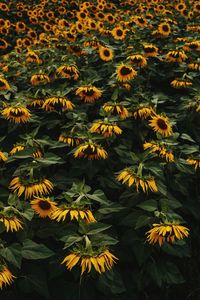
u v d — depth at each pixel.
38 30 12.35
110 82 5.57
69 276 3.31
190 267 4.09
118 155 4.41
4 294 3.09
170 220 3.11
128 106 5.00
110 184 4.02
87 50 7.16
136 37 7.52
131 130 4.77
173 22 9.59
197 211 4.14
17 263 2.72
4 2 15.58
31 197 3.52
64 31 9.02
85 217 3.05
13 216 2.91
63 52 7.07
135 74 5.45
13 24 12.73
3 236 3.21
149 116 4.69
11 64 6.83
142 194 3.65
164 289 3.70
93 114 5.29
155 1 12.53
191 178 4.27
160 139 4.05
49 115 5.01
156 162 3.75
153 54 6.66
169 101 5.88
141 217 3.33
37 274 3.10
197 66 6.12
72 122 4.36
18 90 6.12
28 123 4.82
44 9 14.28
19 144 3.77
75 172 3.96
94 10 11.73
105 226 2.88
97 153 3.77
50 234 3.19
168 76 6.43
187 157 4.42
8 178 3.65
